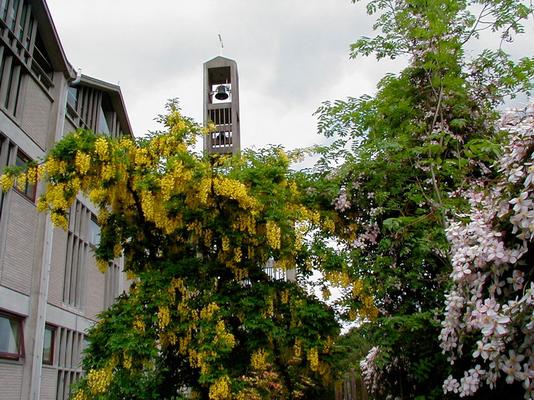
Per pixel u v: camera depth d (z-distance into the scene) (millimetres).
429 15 6844
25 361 12414
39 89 14258
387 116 7676
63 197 7742
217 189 7875
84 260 17078
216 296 8219
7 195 11984
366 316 7703
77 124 17281
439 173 7066
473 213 4672
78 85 18078
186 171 7742
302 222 8266
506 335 3838
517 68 7113
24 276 12734
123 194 8344
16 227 12398
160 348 8328
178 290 8375
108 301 19562
